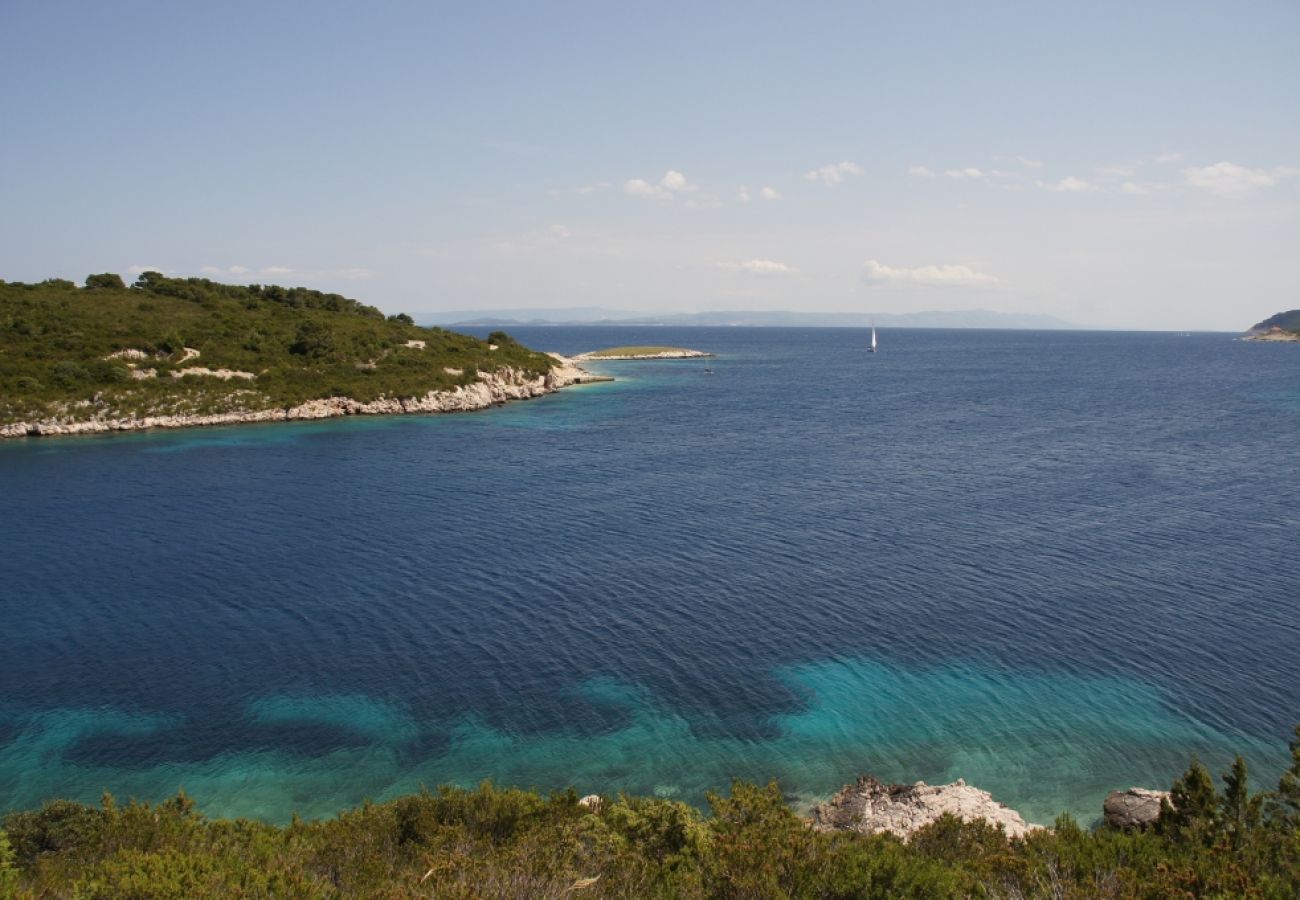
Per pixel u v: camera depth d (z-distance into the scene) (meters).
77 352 94.12
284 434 85.38
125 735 25.61
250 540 45.28
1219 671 28.89
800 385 145.12
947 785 21.72
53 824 18.27
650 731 26.03
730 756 24.69
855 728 26.08
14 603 35.69
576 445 78.31
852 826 20.05
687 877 13.05
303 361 109.56
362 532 46.94
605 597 36.44
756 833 14.17
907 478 61.19
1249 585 36.66
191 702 27.56
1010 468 64.31
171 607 35.41
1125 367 193.25
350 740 25.52
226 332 111.56
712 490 57.84
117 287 127.50
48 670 29.56
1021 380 153.88
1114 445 74.12
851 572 39.44
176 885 12.22
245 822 17.83
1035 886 12.55
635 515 50.72
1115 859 13.59
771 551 42.88
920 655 30.75
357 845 16.19
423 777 23.70
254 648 31.47
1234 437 77.88
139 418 87.88
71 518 49.91
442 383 110.62
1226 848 13.37
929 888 12.43
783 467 66.19
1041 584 37.41
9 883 13.25
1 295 107.56
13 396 83.69
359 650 31.34
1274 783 22.66
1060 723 26.12
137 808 18.03
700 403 115.75
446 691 28.38
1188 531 45.22
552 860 13.53
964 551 42.41
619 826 15.61
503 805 17.84
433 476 63.19
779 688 28.53
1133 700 27.31
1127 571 38.84
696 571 39.84
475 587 37.78
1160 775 23.41
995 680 28.84
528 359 139.88
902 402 115.25
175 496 56.00
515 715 26.92
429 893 12.17
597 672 29.67
